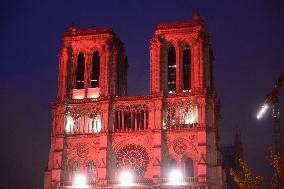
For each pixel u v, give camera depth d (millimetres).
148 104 132750
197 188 122625
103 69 137750
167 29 137250
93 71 141375
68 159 134000
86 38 142750
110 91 136375
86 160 133125
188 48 136500
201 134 126438
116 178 129875
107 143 131500
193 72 132500
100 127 134625
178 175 125625
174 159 128000
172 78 135625
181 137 128250
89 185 130125
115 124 133750
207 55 135250
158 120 129750
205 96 128750
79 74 142125
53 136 137375
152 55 136000
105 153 130375
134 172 129250
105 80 136625
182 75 134125
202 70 131750
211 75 144000
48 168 135625
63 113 136625
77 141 134750
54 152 134250
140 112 133250
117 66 146500
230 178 160125
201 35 134125
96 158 132375
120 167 130625
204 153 124688
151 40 137125
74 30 144250
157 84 132750
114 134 132500
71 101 137500
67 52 141875
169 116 130500
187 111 129875
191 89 131375
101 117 134125
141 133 130875
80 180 131375
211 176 124750
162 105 130750
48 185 134000
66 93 138500
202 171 123438
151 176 127438
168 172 127188
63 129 135500
